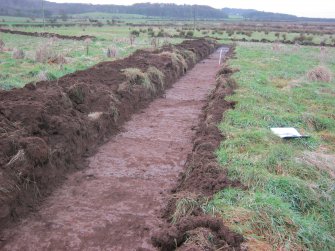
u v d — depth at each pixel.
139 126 9.32
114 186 6.18
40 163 5.88
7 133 5.89
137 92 10.95
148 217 5.27
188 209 4.86
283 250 4.00
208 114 9.09
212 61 23.44
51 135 6.69
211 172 5.69
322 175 5.72
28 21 67.19
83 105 8.34
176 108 11.16
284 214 4.45
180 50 20.08
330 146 7.14
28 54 16.81
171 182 6.39
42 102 7.29
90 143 7.70
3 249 4.52
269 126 7.92
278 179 5.30
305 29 71.00
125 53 20.67
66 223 5.09
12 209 5.08
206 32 51.53
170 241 4.34
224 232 4.18
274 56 21.27
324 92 11.42
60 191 5.95
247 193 5.02
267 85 12.13
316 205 4.95
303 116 8.48
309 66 17.69
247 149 6.51
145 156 7.46
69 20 81.19
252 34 52.12
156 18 119.25
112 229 4.98
